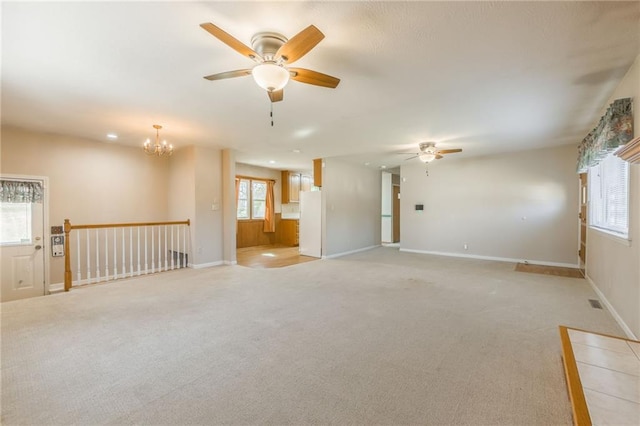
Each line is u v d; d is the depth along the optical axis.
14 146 4.46
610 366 1.73
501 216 6.59
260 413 1.74
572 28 1.97
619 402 1.41
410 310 3.45
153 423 1.66
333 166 7.34
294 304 3.66
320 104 3.40
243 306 3.59
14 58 2.36
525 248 6.31
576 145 5.72
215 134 4.82
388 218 10.18
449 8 1.77
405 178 8.08
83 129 4.51
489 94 3.11
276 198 9.89
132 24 1.92
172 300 3.82
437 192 7.52
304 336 2.77
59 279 4.88
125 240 5.70
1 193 4.35
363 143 5.45
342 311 3.42
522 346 2.56
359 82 2.81
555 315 3.29
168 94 3.11
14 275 4.46
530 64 2.48
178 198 6.12
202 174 5.88
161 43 2.16
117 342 2.64
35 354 2.42
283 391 1.95
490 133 4.72
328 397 1.89
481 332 2.85
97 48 2.22
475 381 2.05
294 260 6.80
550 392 1.92
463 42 2.15
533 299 3.84
